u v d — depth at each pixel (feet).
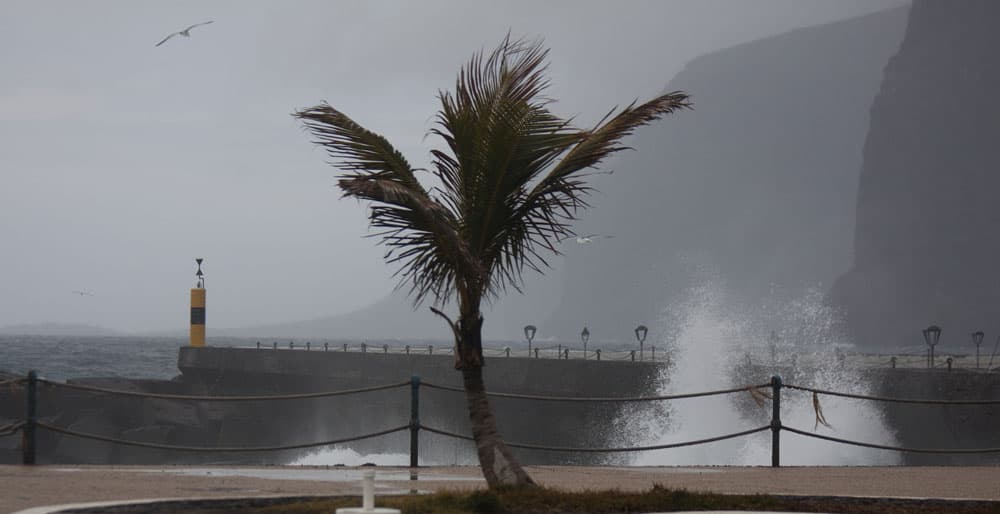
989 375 117.29
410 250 50.21
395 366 204.95
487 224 50.08
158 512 39.68
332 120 49.39
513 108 48.62
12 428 64.03
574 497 44.11
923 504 46.91
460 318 49.57
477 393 49.08
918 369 132.67
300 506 41.04
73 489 48.06
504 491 45.39
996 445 115.14
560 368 163.53
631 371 152.87
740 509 44.16
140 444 64.28
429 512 39.55
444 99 50.34
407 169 50.21
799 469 69.67
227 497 43.96
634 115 49.83
